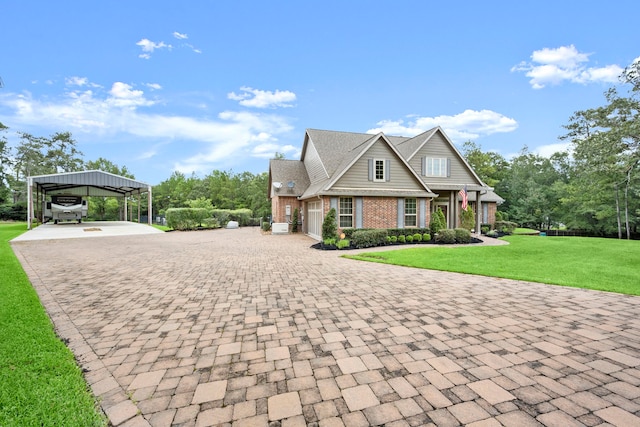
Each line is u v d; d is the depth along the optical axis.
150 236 18.73
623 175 13.71
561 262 9.52
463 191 17.77
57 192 30.50
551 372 3.07
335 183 15.64
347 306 5.20
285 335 4.02
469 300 5.52
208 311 4.98
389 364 3.24
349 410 2.48
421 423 2.32
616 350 3.55
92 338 3.94
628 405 2.54
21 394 2.61
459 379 2.94
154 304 5.34
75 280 7.11
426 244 14.46
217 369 3.16
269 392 2.75
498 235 18.86
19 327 4.07
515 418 2.38
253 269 8.41
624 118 12.46
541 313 4.81
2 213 36.75
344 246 12.73
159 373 3.09
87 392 2.71
